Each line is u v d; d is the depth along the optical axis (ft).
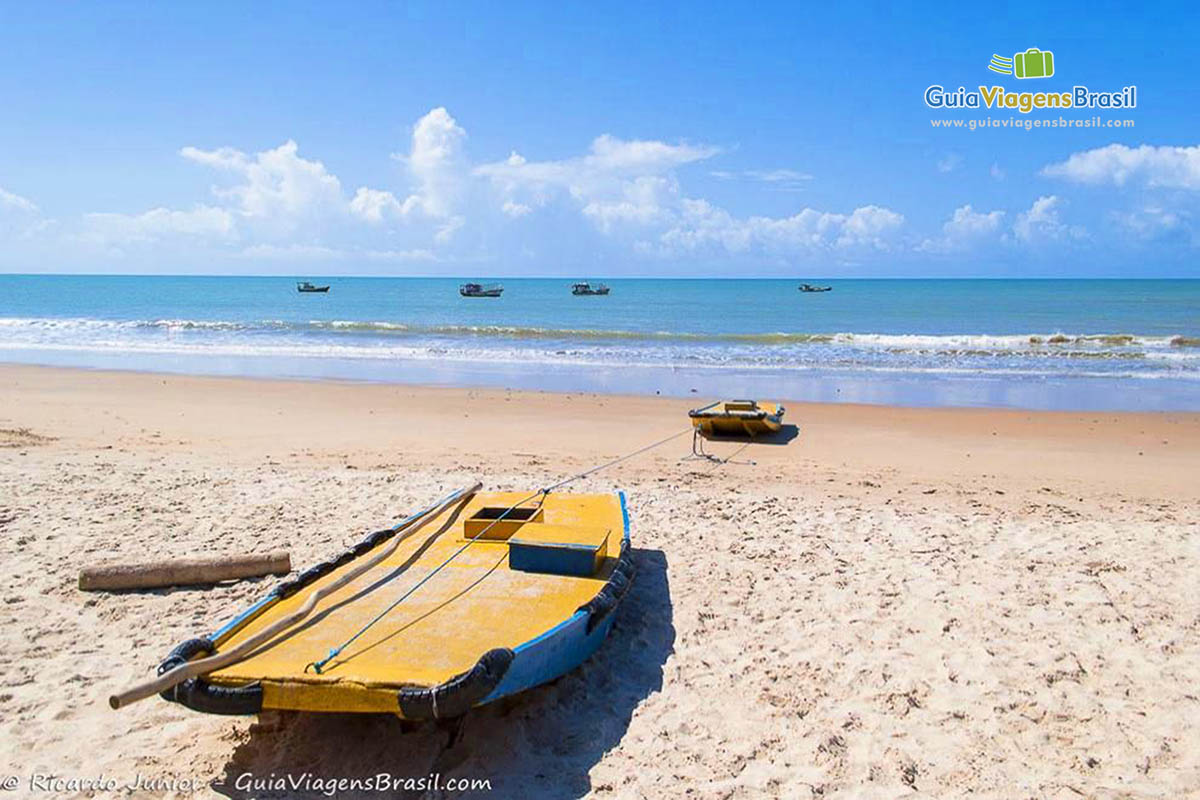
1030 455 43.73
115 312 179.52
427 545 22.70
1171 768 15.67
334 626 17.24
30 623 21.59
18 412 53.06
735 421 46.83
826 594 23.95
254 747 16.26
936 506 33.68
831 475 39.22
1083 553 27.37
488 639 16.69
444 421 52.34
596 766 15.64
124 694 13.42
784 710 17.69
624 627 21.86
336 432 48.49
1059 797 14.80
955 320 150.41
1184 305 200.54
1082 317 156.66
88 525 29.27
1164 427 50.93
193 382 68.28
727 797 14.70
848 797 14.74
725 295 287.89
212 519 30.40
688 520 31.07
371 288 379.76
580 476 36.73
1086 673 19.30
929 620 22.15
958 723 17.24
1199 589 24.22
